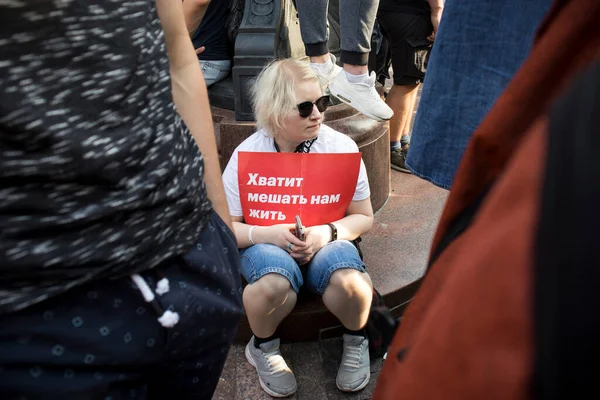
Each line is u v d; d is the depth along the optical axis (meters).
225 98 3.24
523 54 1.15
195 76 1.15
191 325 0.93
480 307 0.42
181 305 0.91
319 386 2.34
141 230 0.86
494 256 0.42
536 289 0.36
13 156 0.75
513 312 0.39
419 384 0.48
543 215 0.36
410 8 3.18
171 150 0.90
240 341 2.52
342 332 2.52
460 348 0.43
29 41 0.74
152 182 0.86
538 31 0.61
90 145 0.79
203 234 0.99
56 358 0.81
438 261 0.66
